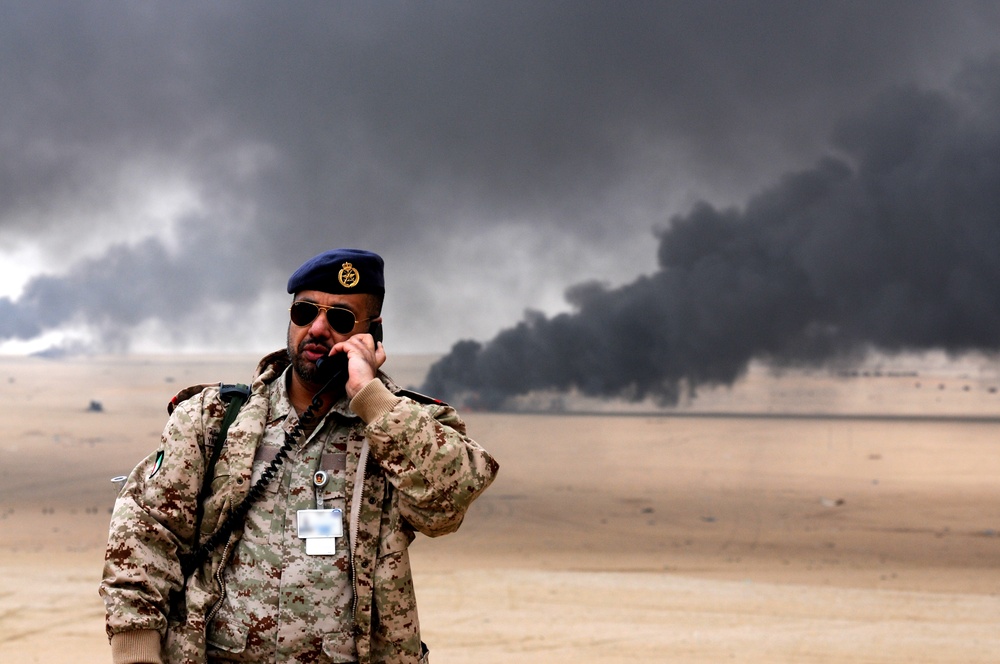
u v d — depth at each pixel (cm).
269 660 279
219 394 303
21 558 2528
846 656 1123
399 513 293
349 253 308
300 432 297
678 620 1438
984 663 1080
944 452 11200
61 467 7931
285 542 286
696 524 5609
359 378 289
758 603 1636
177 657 276
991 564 3666
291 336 305
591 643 1212
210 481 291
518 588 1784
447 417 305
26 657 1039
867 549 4441
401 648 289
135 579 272
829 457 10681
